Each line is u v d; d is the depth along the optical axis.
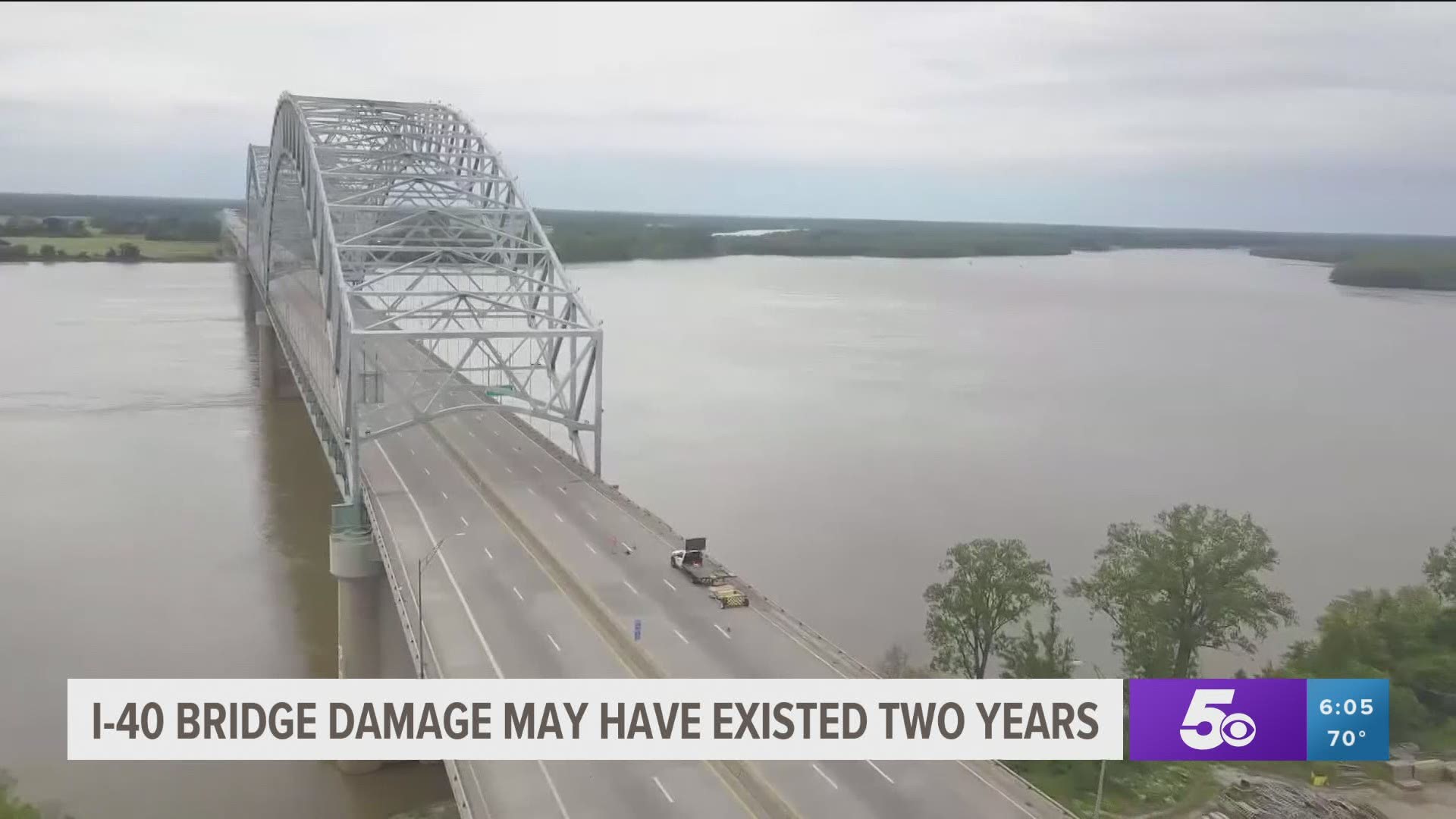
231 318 194.88
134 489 90.50
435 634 45.53
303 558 75.44
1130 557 58.31
